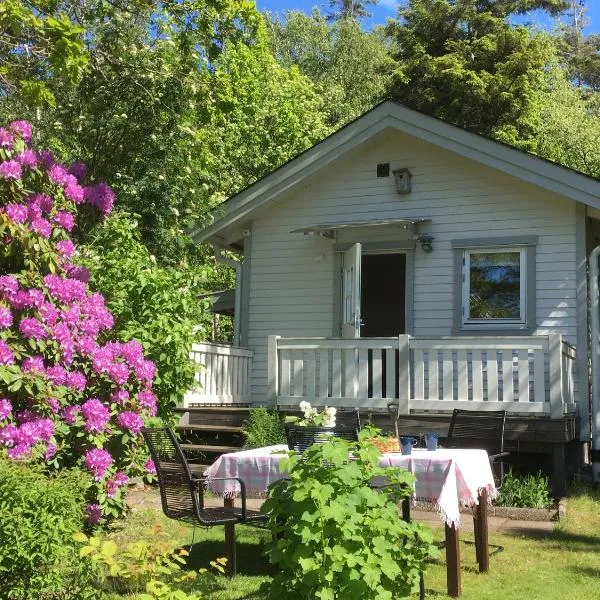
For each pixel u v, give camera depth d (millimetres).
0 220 5949
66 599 4586
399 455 5941
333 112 29547
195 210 13562
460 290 12078
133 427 6488
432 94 28156
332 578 3836
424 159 12461
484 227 12008
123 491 6512
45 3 8391
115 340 8000
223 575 5969
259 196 13047
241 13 11188
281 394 11383
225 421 11242
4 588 4230
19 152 6395
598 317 11031
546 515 8344
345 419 7516
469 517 8430
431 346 10547
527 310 11648
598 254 11211
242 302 13500
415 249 12406
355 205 12867
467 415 8328
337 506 3854
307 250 13172
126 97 12281
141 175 13281
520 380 10008
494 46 28188
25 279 6016
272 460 6195
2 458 4520
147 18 11305
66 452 6234
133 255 8773
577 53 47656
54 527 4312
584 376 11172
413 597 5391
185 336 8242
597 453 10281
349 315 12289
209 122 13320
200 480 5855
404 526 4160
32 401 5840
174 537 6719
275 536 4418
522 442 9719
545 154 26516
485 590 5590
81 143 12992
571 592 5539
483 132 27547
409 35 30047
